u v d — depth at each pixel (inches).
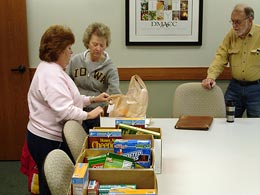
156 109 148.9
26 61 143.3
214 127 97.1
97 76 108.9
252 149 80.1
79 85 110.3
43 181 56.2
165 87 147.2
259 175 66.9
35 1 140.4
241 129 95.2
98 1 140.5
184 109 115.8
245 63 126.3
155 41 142.2
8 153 151.3
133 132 71.5
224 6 140.8
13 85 145.6
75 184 49.1
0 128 149.2
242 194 59.6
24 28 140.6
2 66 143.8
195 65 144.9
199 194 59.5
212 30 142.6
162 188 61.5
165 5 139.3
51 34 81.4
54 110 80.0
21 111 147.6
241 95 130.3
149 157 59.2
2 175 137.5
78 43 143.1
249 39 124.5
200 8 139.4
